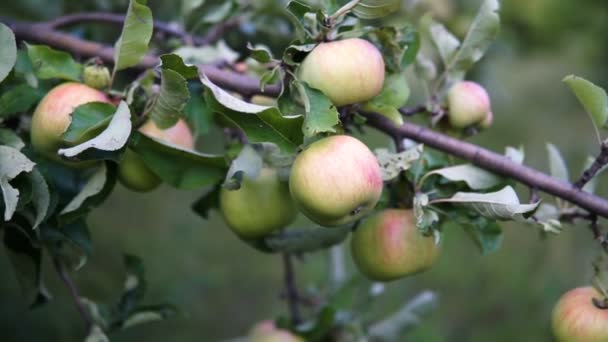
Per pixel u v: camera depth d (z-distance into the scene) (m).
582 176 1.50
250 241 1.60
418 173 1.53
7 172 1.45
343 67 1.46
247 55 1.71
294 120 1.44
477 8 1.98
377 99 1.52
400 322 1.79
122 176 1.54
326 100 1.45
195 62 1.67
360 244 1.55
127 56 1.51
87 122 1.47
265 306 2.71
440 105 1.58
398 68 1.53
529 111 3.47
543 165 3.28
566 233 2.92
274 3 1.79
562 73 3.35
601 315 1.50
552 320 1.53
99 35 1.89
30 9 1.89
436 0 1.93
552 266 2.88
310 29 1.48
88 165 1.51
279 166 1.51
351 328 1.74
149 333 2.41
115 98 1.52
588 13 2.28
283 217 1.56
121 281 2.19
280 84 1.52
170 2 1.92
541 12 2.22
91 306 1.60
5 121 1.53
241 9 1.77
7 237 1.55
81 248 1.54
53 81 1.57
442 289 2.86
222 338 2.55
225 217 1.57
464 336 2.76
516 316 2.79
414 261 1.54
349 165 1.44
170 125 1.49
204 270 2.66
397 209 1.55
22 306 2.07
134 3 1.47
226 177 1.49
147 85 1.52
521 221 1.47
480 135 3.37
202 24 1.78
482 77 2.09
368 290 1.80
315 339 1.72
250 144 1.51
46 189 1.48
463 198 1.49
